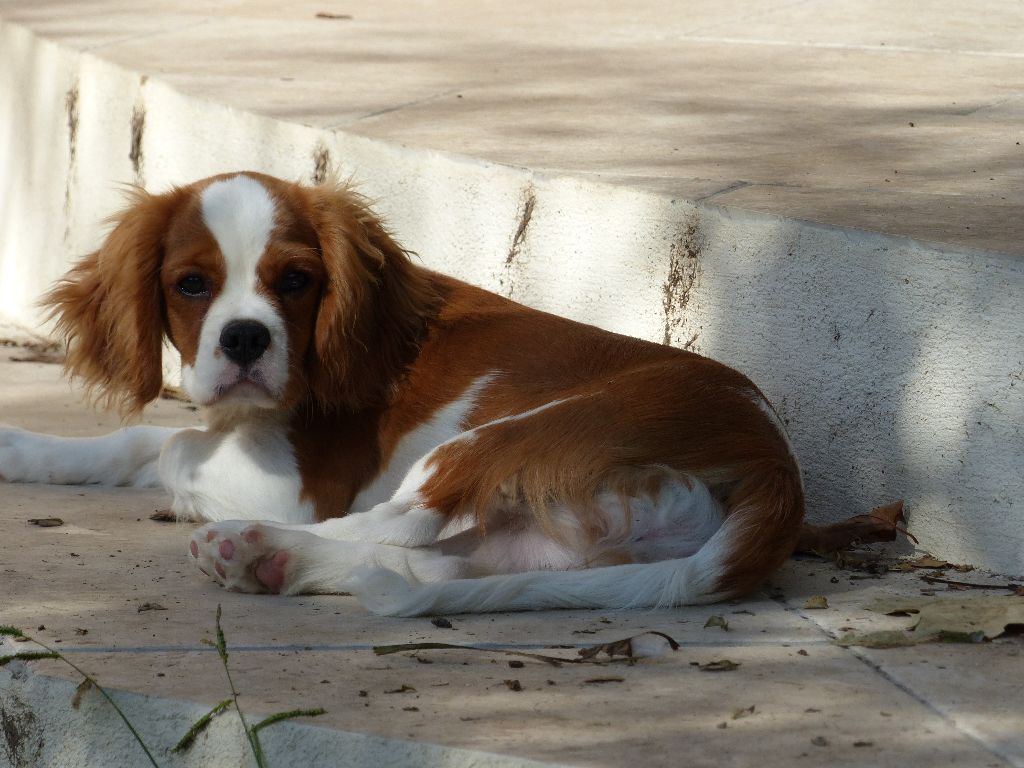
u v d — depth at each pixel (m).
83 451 8.82
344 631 6.22
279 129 10.77
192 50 13.51
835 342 7.95
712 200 8.51
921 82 12.42
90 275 7.99
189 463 7.88
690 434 6.92
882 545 7.76
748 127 10.74
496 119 10.98
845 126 10.78
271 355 7.24
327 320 7.47
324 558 6.76
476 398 7.65
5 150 13.88
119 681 5.50
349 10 16.36
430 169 9.84
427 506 6.95
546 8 16.53
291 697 5.34
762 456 6.88
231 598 6.68
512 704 5.29
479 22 15.65
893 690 5.51
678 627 6.34
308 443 7.78
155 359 7.67
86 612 6.37
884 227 7.81
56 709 5.54
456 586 6.46
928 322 7.53
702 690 5.48
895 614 6.57
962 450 7.46
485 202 9.55
